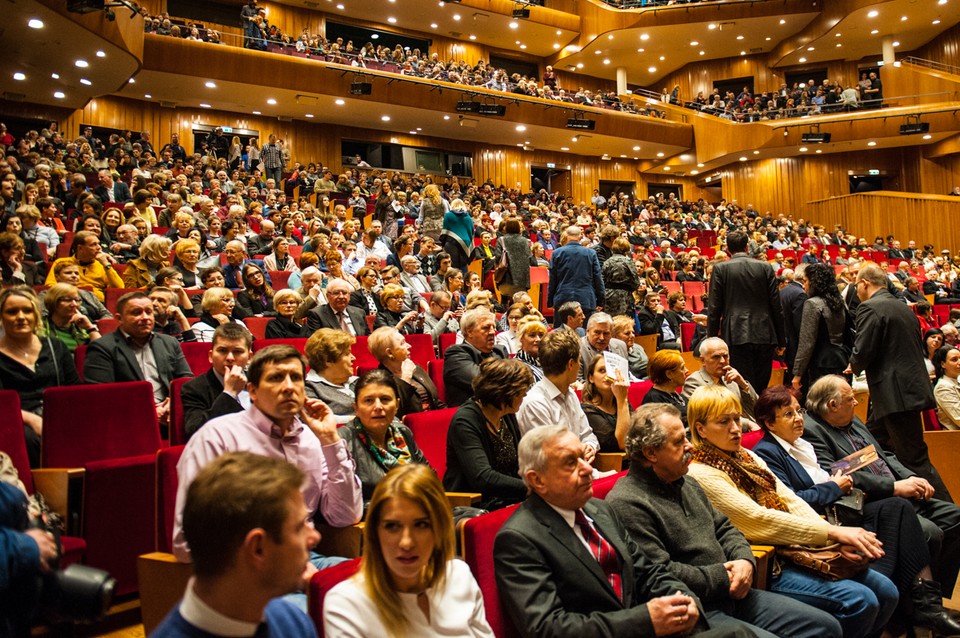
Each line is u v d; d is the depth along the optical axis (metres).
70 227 7.42
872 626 2.35
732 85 20.16
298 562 0.94
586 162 19.98
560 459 1.92
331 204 12.77
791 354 4.91
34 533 1.10
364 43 17.52
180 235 6.27
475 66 17.30
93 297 4.32
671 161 20.03
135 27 11.15
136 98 14.24
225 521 0.90
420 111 15.64
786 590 2.38
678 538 2.20
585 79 20.86
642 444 2.25
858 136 17.30
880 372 3.58
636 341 6.03
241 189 10.69
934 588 2.63
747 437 3.11
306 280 5.06
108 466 2.42
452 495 2.51
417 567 1.48
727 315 4.28
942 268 14.09
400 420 2.92
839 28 17.50
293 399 2.00
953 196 16.75
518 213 13.46
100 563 2.37
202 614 0.92
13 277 4.45
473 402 2.68
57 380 3.04
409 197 13.36
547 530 1.91
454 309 5.82
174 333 4.06
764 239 15.30
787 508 2.54
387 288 5.09
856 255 14.85
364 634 1.44
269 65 13.62
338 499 2.11
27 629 1.05
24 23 9.73
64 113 13.41
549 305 5.35
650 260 10.20
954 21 17.27
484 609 1.71
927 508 3.02
